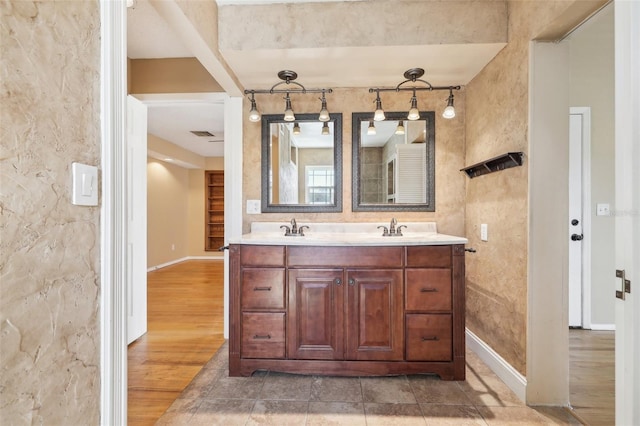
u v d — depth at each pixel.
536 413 1.72
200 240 7.29
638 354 1.09
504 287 2.05
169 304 3.77
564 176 1.79
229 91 2.59
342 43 2.03
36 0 0.83
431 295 2.02
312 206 2.72
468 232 2.60
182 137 5.38
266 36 2.05
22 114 0.80
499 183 2.12
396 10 2.02
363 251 2.04
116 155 1.08
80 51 0.96
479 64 2.27
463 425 1.63
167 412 1.73
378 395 1.88
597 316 2.80
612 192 2.79
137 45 2.62
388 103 2.71
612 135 2.80
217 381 2.04
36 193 0.83
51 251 0.87
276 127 2.74
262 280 2.08
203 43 1.88
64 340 0.91
